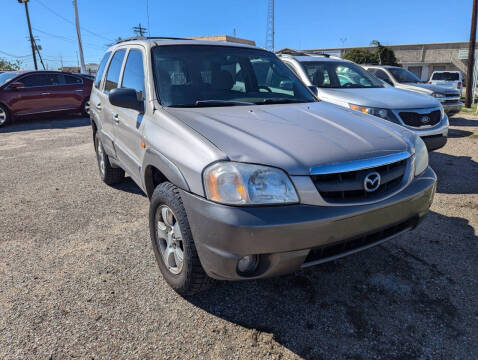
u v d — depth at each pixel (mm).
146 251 3156
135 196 4516
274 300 2492
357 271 2811
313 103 3287
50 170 5770
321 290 2592
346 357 2018
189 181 2121
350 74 6691
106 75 4363
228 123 2441
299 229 1933
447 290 2566
